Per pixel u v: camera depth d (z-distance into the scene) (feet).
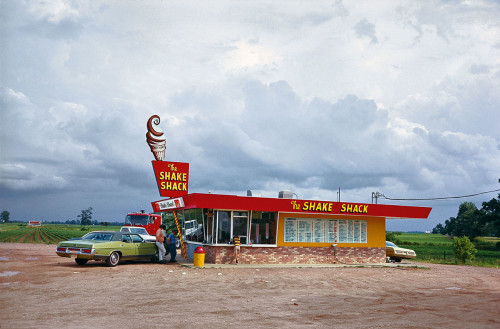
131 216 127.85
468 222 450.30
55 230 408.46
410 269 89.15
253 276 65.16
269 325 32.99
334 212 90.33
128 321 32.89
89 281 54.75
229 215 84.02
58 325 30.83
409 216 98.37
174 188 90.12
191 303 41.37
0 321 31.71
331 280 63.41
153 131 91.71
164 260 81.92
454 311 40.98
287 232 88.89
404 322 35.32
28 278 56.59
